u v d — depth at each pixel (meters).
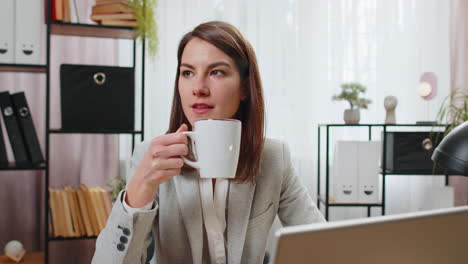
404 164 2.38
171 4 2.38
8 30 1.78
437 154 0.73
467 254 0.45
